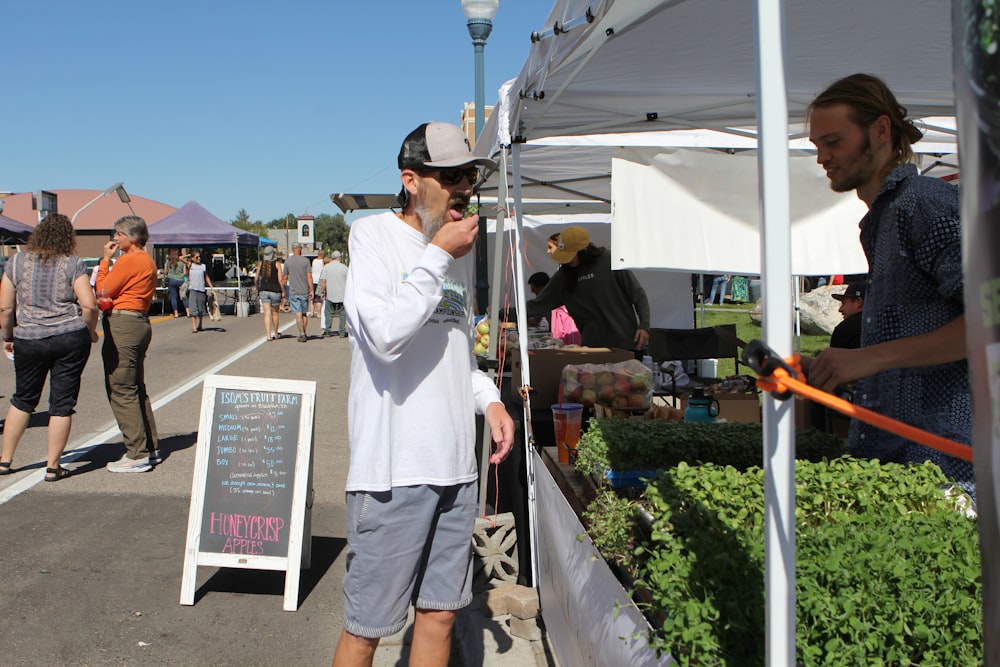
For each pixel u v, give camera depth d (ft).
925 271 7.32
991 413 2.76
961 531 6.57
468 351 8.69
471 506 8.54
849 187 8.14
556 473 12.53
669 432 10.01
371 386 8.06
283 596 13.97
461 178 8.11
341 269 59.88
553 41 10.03
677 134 20.21
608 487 9.59
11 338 20.35
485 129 16.30
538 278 28.04
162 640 12.28
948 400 7.55
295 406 13.89
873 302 7.87
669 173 18.85
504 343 16.71
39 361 20.01
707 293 79.51
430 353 8.16
